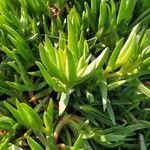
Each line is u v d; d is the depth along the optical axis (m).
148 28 0.34
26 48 0.30
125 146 0.30
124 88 0.30
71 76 0.27
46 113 0.27
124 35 0.33
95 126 0.30
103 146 0.30
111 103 0.30
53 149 0.28
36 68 0.33
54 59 0.28
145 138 0.31
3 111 0.30
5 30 0.31
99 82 0.29
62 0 0.33
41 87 0.31
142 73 0.30
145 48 0.29
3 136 0.30
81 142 0.27
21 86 0.30
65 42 0.29
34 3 0.32
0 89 0.31
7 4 0.32
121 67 0.30
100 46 0.32
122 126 0.29
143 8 0.34
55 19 0.33
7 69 0.32
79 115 0.31
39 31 0.33
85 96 0.30
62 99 0.28
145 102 0.32
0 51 0.33
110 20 0.31
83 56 0.28
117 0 0.36
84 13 0.31
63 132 0.30
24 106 0.27
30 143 0.26
